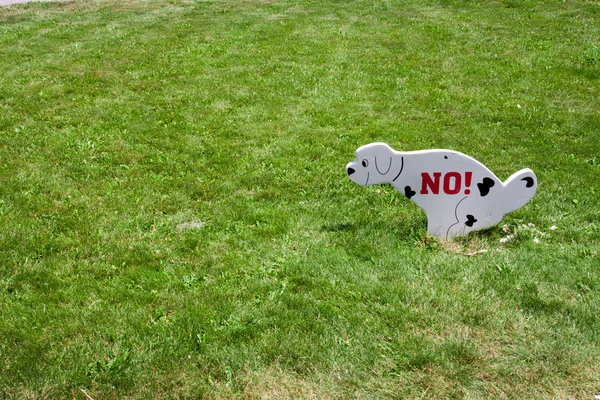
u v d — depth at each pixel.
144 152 7.90
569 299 4.66
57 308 4.64
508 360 4.05
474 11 15.95
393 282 4.91
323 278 4.99
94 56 12.58
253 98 10.04
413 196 5.40
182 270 5.17
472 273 5.03
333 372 3.97
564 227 5.81
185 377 3.93
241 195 6.66
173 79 11.06
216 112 9.43
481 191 5.39
